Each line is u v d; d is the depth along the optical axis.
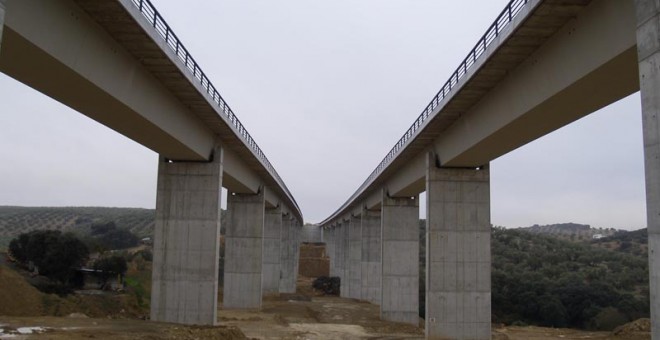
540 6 17.28
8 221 155.62
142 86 24.16
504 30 20.23
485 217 36.31
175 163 36.47
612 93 19.38
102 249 72.94
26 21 15.41
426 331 35.97
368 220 73.25
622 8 15.30
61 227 149.75
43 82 19.55
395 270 54.16
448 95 28.31
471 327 35.66
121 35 20.39
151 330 29.17
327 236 146.75
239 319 49.28
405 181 45.97
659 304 11.95
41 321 31.42
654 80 12.34
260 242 57.03
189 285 35.75
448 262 36.03
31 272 54.72
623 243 149.50
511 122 24.02
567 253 116.06
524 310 76.25
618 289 85.12
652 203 12.29
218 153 36.72
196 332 29.66
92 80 19.56
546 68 20.34
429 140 37.12
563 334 48.19
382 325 50.53
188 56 26.02
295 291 94.75
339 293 99.25
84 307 45.50
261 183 57.75
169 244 36.03
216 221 36.03
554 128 24.98
